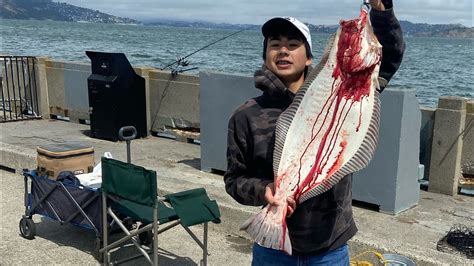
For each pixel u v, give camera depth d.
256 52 39.78
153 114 8.97
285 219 2.34
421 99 16.95
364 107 2.27
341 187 2.54
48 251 4.76
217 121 6.47
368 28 2.24
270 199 2.38
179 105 8.59
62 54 35.53
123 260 4.44
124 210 4.33
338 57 2.31
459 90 20.31
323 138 2.36
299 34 2.53
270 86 2.55
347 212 2.60
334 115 2.34
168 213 4.24
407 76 26.23
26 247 4.84
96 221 4.48
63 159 5.00
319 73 2.39
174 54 34.34
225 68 21.20
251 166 2.62
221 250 4.80
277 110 2.58
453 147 5.79
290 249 2.26
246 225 2.42
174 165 7.09
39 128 9.56
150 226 3.99
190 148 8.17
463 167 5.95
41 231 5.22
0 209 5.79
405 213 5.26
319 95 2.38
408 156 5.19
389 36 2.62
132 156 7.59
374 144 2.23
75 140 8.60
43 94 10.39
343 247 2.62
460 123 5.71
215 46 56.12
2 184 6.69
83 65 9.67
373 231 4.77
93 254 4.70
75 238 5.06
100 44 57.84
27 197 5.00
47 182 4.76
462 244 4.39
